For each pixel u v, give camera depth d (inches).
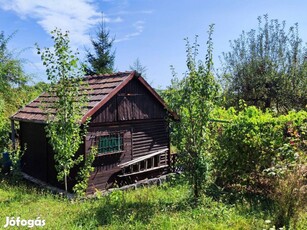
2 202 327.6
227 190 387.5
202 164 322.7
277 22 725.9
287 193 259.1
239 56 747.4
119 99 436.5
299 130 351.3
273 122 362.6
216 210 287.4
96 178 414.6
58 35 345.1
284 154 327.0
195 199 324.2
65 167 359.6
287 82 676.7
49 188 419.5
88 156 376.5
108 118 421.1
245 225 256.8
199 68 323.0
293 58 695.1
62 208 315.9
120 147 443.5
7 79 780.0
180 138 331.9
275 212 273.0
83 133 376.8
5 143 519.8
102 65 1198.3
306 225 254.4
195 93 323.0
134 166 469.1
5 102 703.7
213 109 328.2
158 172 501.7
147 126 485.1
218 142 400.2
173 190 383.6
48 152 441.4
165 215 281.7
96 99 410.6
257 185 378.9
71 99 350.3
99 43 1210.6
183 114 330.3
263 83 694.5
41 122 421.7
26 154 497.7
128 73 450.9
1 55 784.3
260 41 728.3
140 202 327.6
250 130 374.0
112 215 286.5
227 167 395.2
